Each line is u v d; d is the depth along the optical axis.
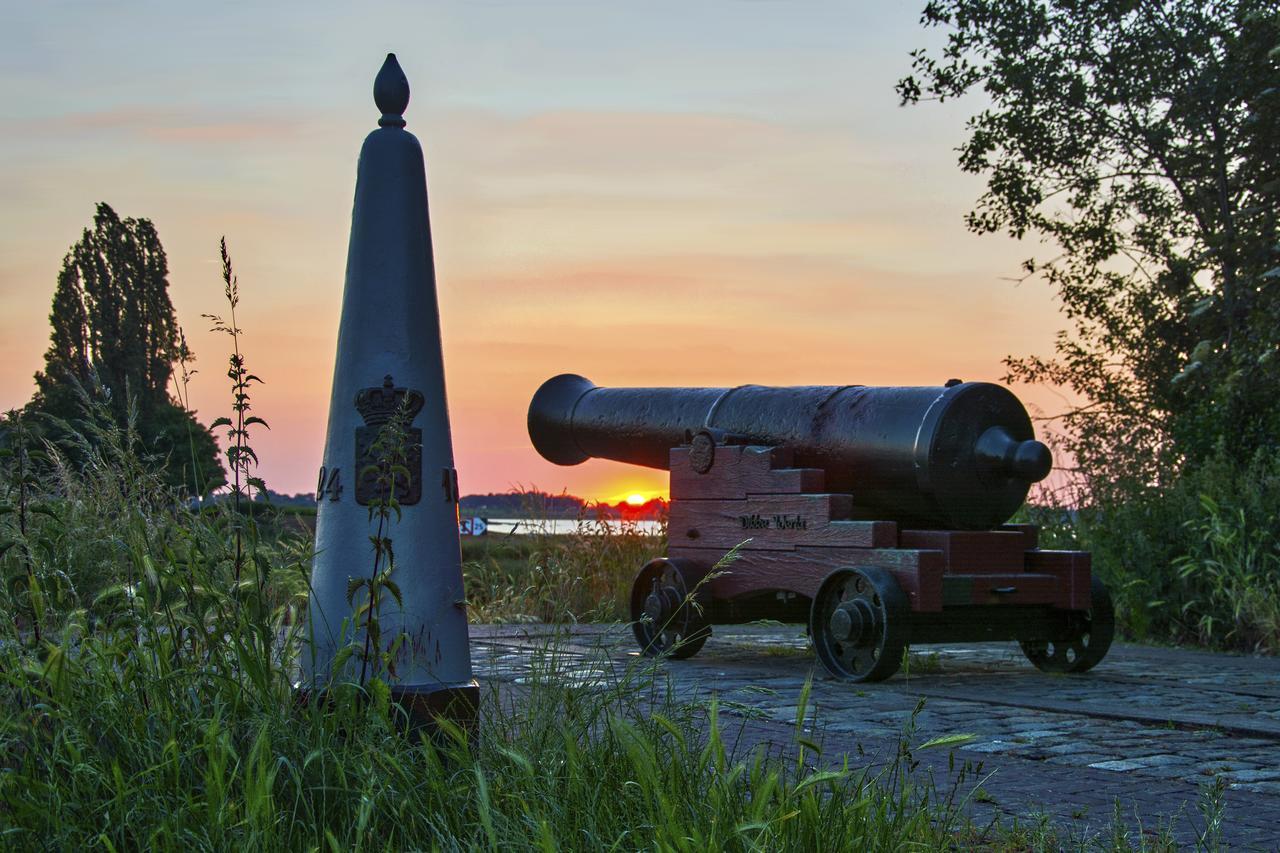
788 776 3.46
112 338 24.58
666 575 8.84
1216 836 3.55
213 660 3.33
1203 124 15.96
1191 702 6.74
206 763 3.05
